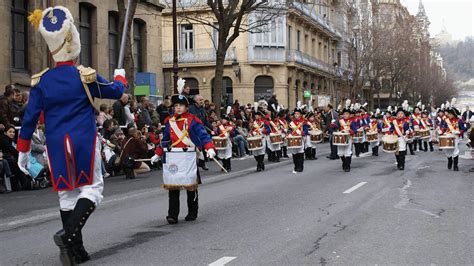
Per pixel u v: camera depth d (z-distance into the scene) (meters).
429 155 24.64
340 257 6.86
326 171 17.58
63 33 6.42
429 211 10.05
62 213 6.59
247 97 44.66
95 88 6.50
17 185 13.76
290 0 32.47
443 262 6.66
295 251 7.16
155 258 6.85
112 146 16.62
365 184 13.99
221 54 25.84
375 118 25.31
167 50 45.88
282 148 23.67
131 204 11.25
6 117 13.63
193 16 43.91
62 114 6.36
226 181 15.12
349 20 66.69
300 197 11.84
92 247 7.45
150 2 30.77
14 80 21.19
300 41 51.69
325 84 59.12
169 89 46.03
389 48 59.31
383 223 8.95
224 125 18.25
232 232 8.32
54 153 6.37
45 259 6.89
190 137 8.81
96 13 26.11
